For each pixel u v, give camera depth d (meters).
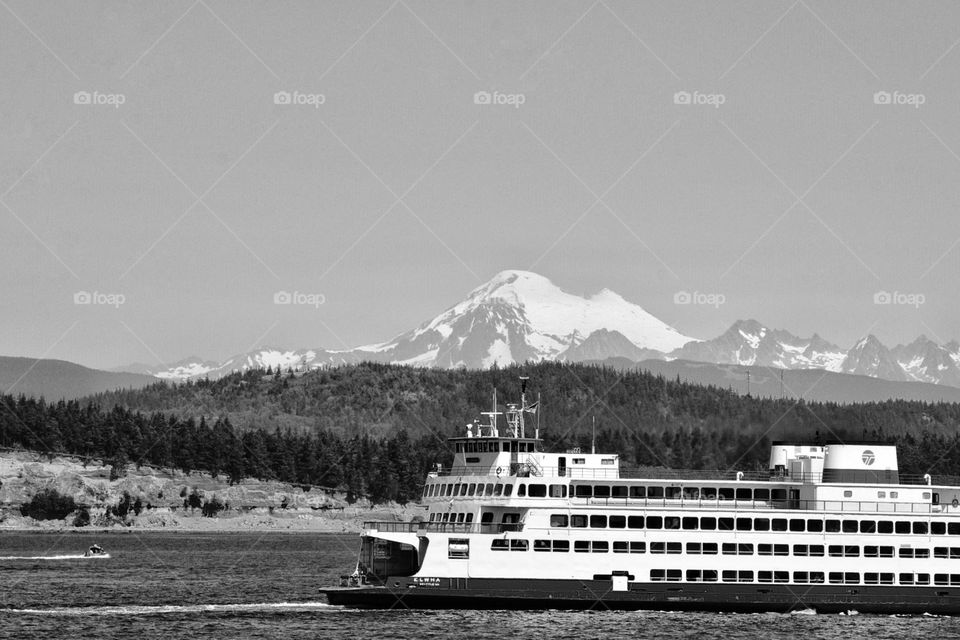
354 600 115.88
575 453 117.94
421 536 115.62
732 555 115.44
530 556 114.12
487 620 114.06
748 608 115.44
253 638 112.25
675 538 115.00
